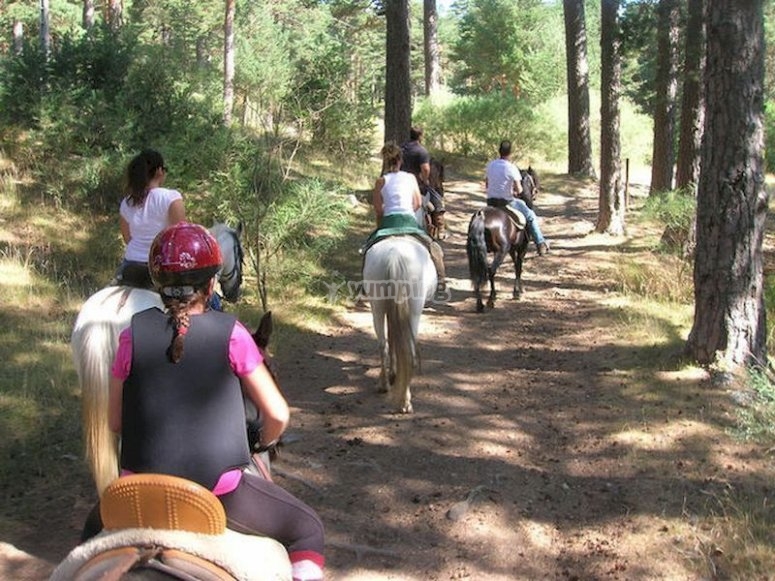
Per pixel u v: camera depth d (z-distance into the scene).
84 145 13.54
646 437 7.00
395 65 16.98
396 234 7.61
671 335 9.62
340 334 10.21
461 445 7.00
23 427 6.87
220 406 2.91
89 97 14.00
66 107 13.58
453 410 7.77
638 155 34.81
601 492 6.20
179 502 2.62
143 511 2.63
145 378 2.88
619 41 17.25
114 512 2.65
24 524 5.54
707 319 8.17
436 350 9.68
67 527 5.54
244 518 3.08
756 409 7.23
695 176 16.47
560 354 9.50
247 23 31.98
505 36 47.12
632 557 5.33
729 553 5.31
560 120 31.41
